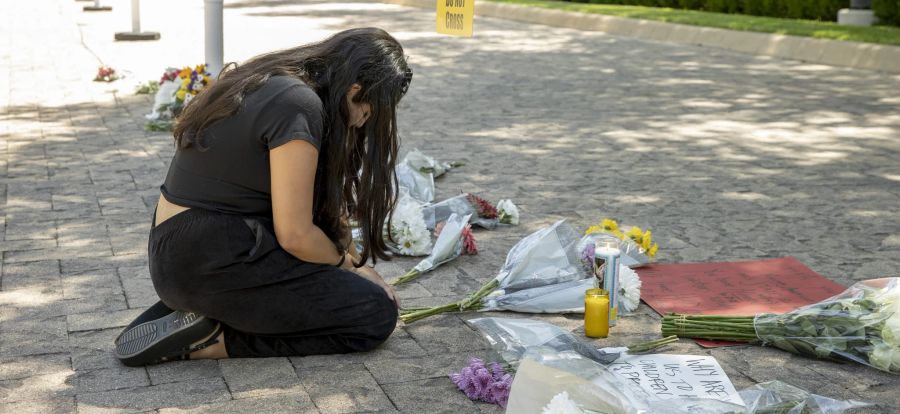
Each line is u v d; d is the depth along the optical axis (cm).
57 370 332
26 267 436
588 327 364
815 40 1238
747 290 412
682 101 920
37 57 1161
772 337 351
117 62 1127
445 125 794
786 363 343
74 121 780
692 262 452
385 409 306
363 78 321
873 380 330
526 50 1329
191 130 318
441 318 384
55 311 384
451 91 970
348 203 351
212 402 309
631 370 324
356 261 364
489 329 339
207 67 791
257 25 1658
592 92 970
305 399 312
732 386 316
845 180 618
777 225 516
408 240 457
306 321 336
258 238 322
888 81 1048
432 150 699
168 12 1834
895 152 701
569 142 730
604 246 409
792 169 647
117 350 336
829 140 743
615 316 375
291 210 314
